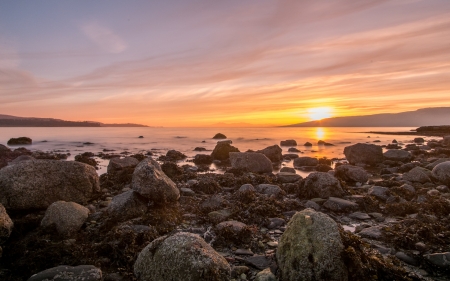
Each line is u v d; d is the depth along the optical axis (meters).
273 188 14.06
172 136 90.88
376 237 8.52
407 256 7.13
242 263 6.98
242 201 12.50
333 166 27.81
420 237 8.08
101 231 8.91
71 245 7.64
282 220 10.13
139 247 7.49
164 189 10.87
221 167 27.81
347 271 5.72
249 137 82.25
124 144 57.41
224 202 11.99
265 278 5.93
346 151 28.62
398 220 10.43
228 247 7.98
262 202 11.57
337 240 5.95
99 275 5.93
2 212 7.73
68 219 8.77
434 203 10.95
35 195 10.63
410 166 22.75
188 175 18.86
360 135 97.06
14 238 8.28
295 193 14.47
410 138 77.94
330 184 12.98
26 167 10.92
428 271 6.59
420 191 13.87
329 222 6.27
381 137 83.69
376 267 6.09
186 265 5.28
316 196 13.11
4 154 33.94
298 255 5.81
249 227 8.80
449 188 15.10
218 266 5.38
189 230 9.27
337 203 11.45
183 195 13.81
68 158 34.81
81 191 11.70
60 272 5.84
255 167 23.22
